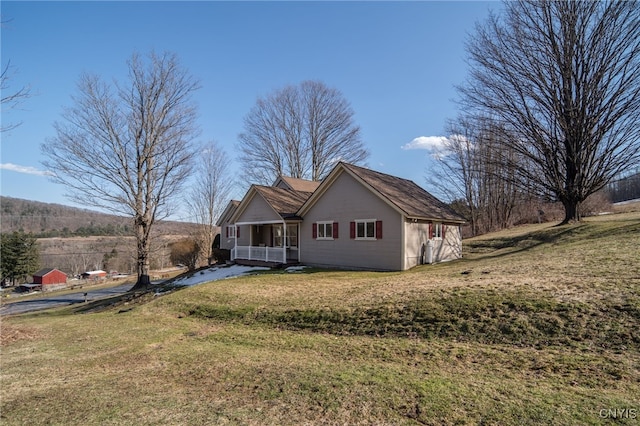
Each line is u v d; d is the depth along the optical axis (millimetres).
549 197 23594
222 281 16641
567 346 5957
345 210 19547
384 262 17828
